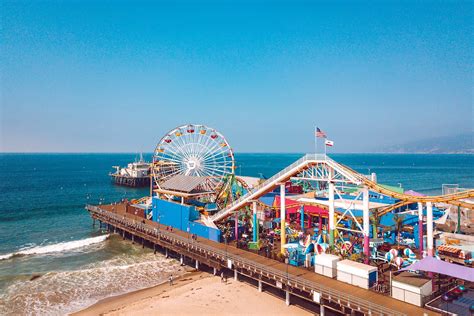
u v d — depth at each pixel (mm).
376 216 49875
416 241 50125
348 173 41562
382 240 46844
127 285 46781
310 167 46125
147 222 70688
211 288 43281
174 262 56375
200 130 81000
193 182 69812
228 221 65438
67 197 130125
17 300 41906
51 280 48344
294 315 35844
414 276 34094
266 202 68062
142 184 172500
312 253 44438
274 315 35906
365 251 41281
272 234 56531
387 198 56969
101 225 83375
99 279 48875
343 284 36812
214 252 48781
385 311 29984
